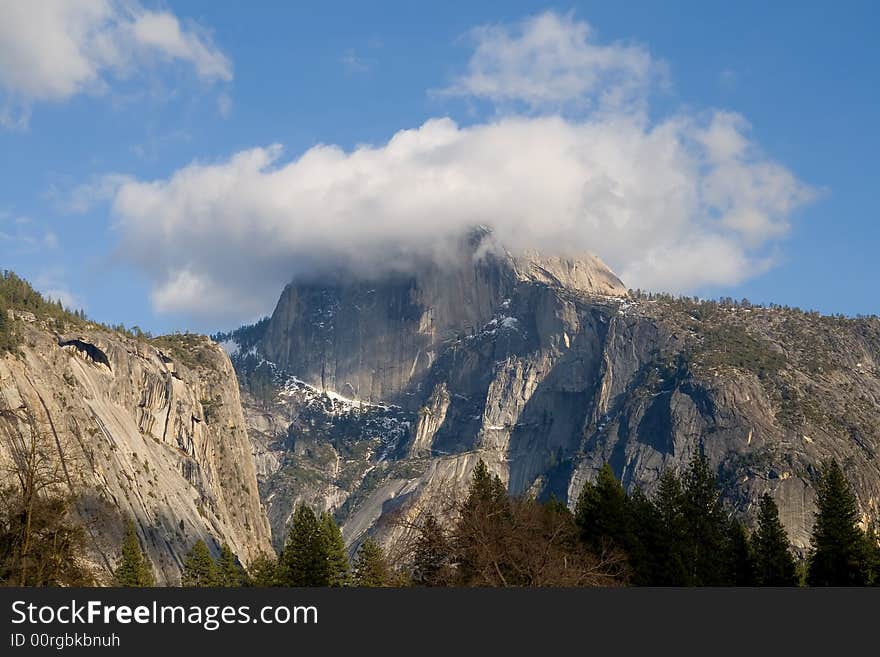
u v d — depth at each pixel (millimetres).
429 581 95438
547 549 93250
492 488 111500
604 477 116500
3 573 80125
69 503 87188
